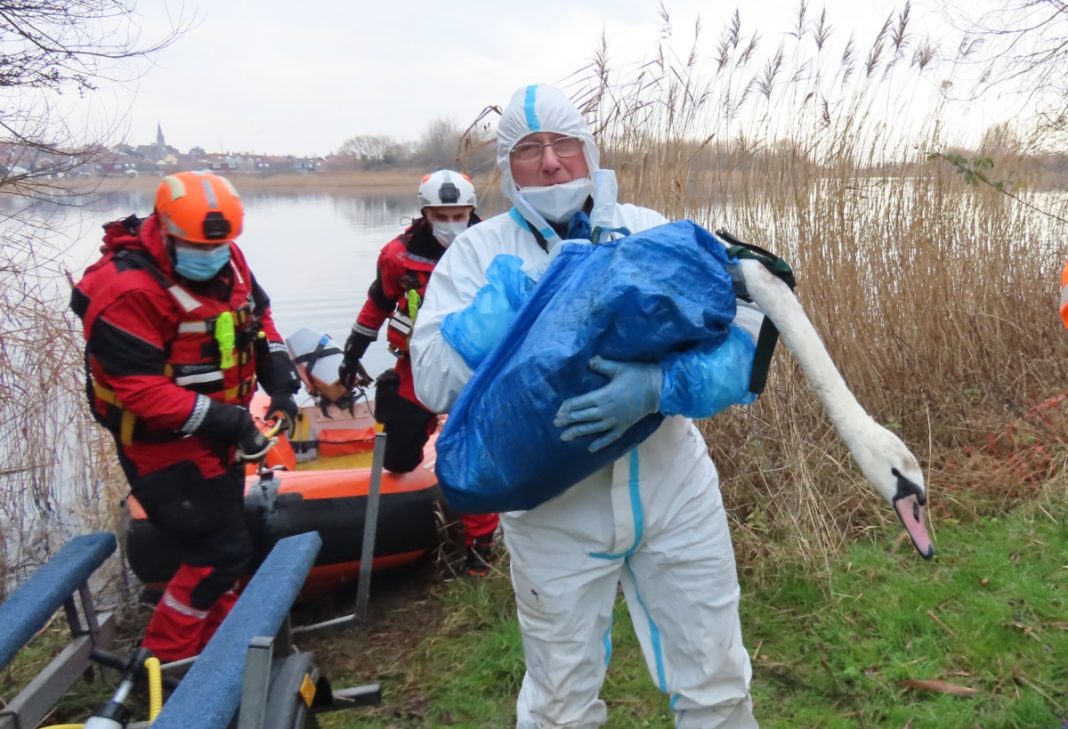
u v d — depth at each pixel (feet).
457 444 7.16
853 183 17.97
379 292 14.37
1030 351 19.44
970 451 16.69
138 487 10.65
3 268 15.11
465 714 10.98
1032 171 21.03
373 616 13.82
